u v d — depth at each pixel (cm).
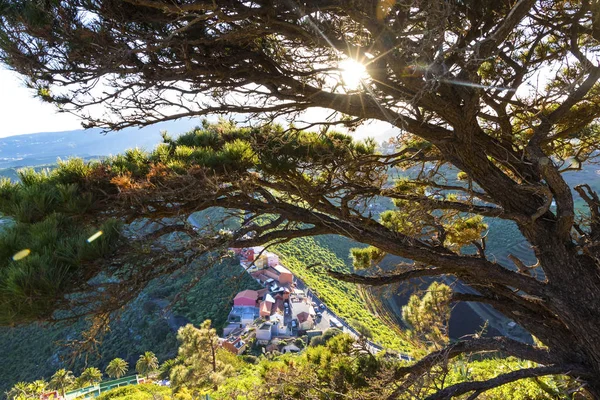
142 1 178
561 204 259
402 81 217
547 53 339
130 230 222
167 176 261
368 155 335
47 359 3256
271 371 335
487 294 349
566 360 279
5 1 200
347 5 196
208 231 249
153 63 239
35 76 216
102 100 247
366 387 305
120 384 2659
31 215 207
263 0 203
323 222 283
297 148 324
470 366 603
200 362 1820
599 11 244
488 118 309
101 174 258
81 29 201
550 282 279
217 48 248
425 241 341
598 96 317
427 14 192
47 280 156
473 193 284
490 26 238
